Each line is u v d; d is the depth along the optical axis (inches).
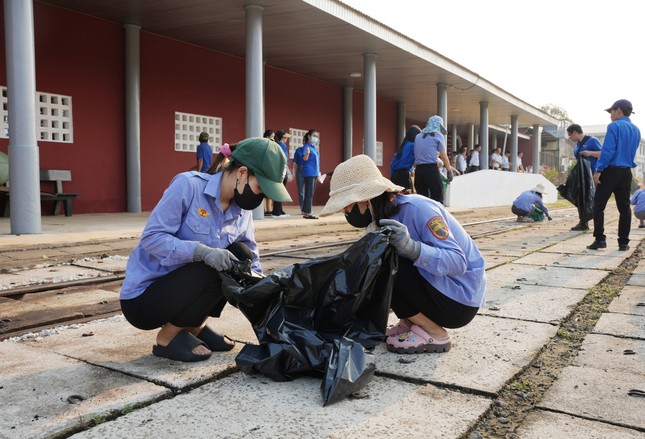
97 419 77.6
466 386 90.1
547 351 112.2
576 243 305.0
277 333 93.9
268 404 83.4
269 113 609.6
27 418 77.2
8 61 274.4
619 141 259.1
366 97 542.9
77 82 427.5
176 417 78.8
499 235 354.3
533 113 940.0
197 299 101.2
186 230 101.8
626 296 163.9
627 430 75.8
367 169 99.6
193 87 518.9
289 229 353.7
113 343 114.4
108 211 455.5
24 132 279.1
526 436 74.0
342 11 434.6
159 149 490.6
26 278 182.2
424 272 104.7
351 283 96.0
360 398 85.7
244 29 470.0
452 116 989.2
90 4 407.8
